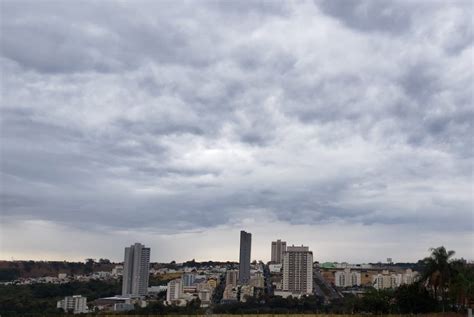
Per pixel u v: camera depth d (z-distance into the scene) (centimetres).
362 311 10806
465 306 9700
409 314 9538
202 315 9581
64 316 9731
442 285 9644
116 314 9900
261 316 9406
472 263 10644
